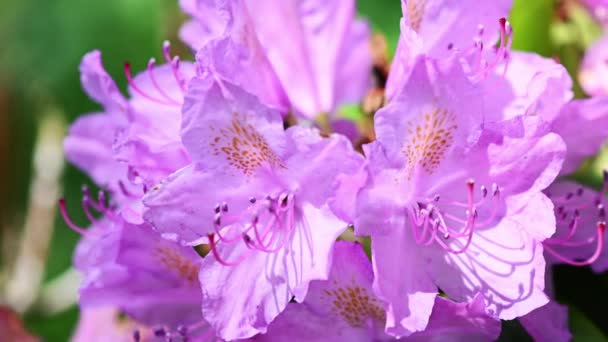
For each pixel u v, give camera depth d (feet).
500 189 1.48
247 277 1.46
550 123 1.50
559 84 1.49
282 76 1.62
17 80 2.10
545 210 1.45
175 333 1.57
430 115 1.44
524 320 1.52
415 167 1.47
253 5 1.59
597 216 1.55
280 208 1.47
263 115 1.44
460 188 1.49
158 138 1.55
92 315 1.78
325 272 1.43
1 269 2.07
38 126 2.10
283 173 1.47
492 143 1.46
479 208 1.49
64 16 2.02
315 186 1.46
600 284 1.62
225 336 1.45
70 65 2.05
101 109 2.04
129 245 1.54
